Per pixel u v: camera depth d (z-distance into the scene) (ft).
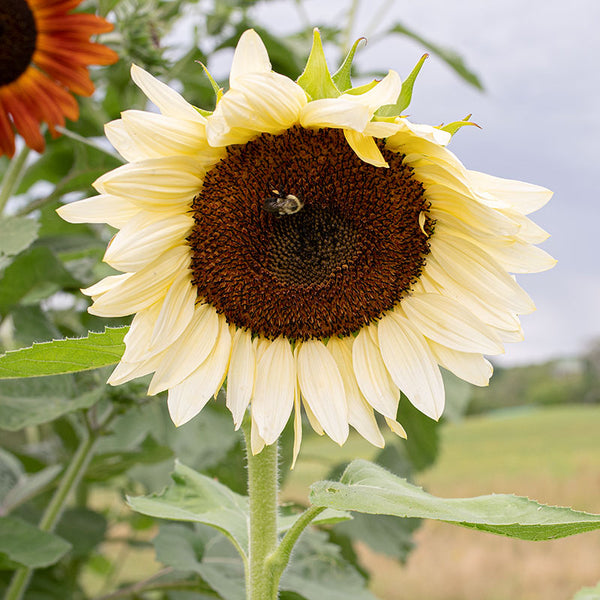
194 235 0.93
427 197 0.95
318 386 0.96
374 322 0.99
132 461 1.49
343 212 0.95
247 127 0.87
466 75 2.15
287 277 0.97
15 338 1.47
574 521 0.73
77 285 1.55
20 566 1.20
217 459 1.61
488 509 0.83
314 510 0.90
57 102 1.50
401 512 0.74
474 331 0.95
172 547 1.32
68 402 1.27
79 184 1.59
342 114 0.78
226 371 0.97
